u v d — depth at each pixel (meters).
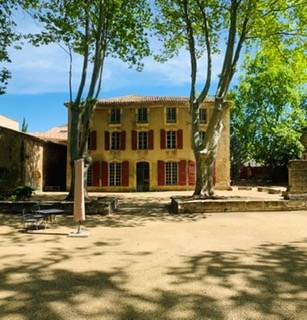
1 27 16.61
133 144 32.47
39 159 31.45
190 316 4.47
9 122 37.75
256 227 11.59
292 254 7.77
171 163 32.22
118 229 11.30
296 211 15.39
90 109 17.20
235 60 17.09
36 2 16.66
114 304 4.87
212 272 6.37
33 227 11.60
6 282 5.84
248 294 5.24
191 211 15.18
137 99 33.12
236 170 44.03
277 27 18.39
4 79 16.95
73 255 7.73
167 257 7.51
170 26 19.39
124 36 18.22
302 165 18.09
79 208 10.39
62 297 5.14
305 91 42.59
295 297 5.11
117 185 32.41
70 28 17.05
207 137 17.20
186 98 32.81
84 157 17.27
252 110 41.12
